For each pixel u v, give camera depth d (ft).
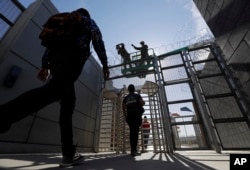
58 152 9.73
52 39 3.40
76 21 3.70
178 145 12.34
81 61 3.50
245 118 11.14
